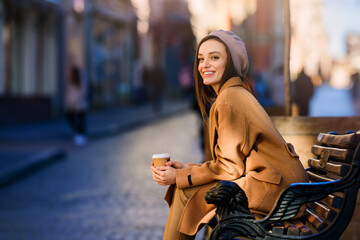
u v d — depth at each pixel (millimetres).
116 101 31359
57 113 22828
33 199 7035
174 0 40719
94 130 15828
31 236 5164
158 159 2697
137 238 5016
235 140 2529
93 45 27328
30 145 13219
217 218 2613
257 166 2545
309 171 3117
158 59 39844
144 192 7281
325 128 3658
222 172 2568
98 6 27484
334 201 2482
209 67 2703
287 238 2334
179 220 2639
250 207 2516
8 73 19891
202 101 2916
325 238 2355
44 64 22297
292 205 2389
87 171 9242
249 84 2768
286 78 4387
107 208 6379
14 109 18688
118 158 10930
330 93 56344
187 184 2596
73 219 5867
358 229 3340
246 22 13539
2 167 8945
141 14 34656
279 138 2590
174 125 20109
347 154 2459
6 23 19688
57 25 22859
